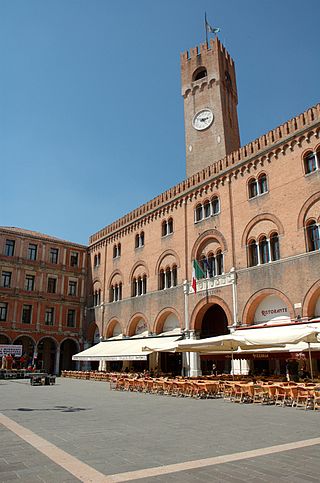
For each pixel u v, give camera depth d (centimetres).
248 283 3241
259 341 2225
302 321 2777
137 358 3747
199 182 3984
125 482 724
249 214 3362
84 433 1195
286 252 2991
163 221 4412
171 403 2102
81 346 5669
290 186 3066
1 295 5172
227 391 2352
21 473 773
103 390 2988
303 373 2744
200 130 5016
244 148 3547
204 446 1024
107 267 5419
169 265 4191
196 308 3716
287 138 3134
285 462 862
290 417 1555
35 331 5331
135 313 4578
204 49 5338
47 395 2509
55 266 5709
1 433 1180
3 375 4425
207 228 3766
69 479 736
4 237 5400
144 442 1071
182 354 3834
